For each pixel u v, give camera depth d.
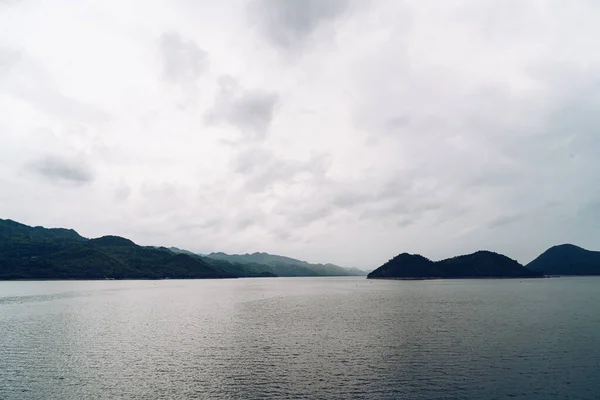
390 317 91.12
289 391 39.22
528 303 123.12
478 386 40.22
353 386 40.53
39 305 124.56
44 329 76.81
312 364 48.81
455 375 43.81
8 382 42.72
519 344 58.59
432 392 38.66
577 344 58.28
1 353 56.00
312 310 110.31
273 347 58.72
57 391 39.81
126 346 60.28
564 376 43.16
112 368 47.88
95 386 41.25
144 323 84.81
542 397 37.22
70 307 118.69
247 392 39.09
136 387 40.81
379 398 37.19
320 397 37.56
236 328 76.81
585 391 38.66
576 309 104.19
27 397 38.31
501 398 37.03
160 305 127.38
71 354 55.16
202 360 51.28
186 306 124.06
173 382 42.31
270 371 46.00
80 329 76.62
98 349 58.28
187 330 74.94
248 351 56.22
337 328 75.38
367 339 63.91
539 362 48.66
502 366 47.00
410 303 128.50
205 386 40.94
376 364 48.50
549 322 79.81
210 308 117.88
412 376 43.59
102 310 111.06
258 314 100.94
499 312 98.62
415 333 68.69
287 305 127.25
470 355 52.25
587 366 46.75
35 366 49.00
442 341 61.50
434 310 105.50
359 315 96.12
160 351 56.66
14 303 130.62
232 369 47.00
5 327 79.38
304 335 68.19
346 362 49.59
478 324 78.19
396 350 55.72
